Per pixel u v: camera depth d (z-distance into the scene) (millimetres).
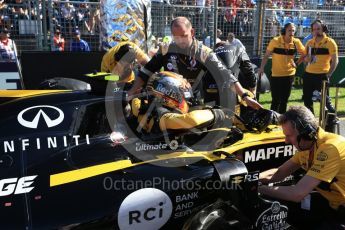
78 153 2494
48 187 2252
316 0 11359
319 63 6949
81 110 2652
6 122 2480
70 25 7918
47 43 7668
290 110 2734
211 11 8930
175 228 2535
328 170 2625
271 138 3230
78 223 2164
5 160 2346
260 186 2783
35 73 6742
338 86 4902
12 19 7363
